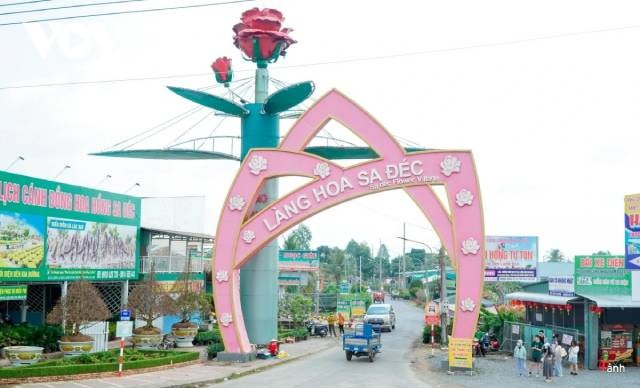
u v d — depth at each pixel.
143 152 34.50
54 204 32.62
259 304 34.16
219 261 30.58
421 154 28.52
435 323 40.91
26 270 30.52
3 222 29.28
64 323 31.08
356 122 29.28
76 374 24.14
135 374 25.67
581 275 30.88
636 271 26.53
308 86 30.19
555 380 25.91
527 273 38.91
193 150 34.22
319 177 29.56
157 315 33.91
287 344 40.88
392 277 169.75
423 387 23.42
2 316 34.91
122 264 38.25
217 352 30.44
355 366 29.95
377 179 28.84
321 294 75.62
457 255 27.77
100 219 36.28
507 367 30.11
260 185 30.36
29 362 26.34
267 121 34.28
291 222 29.83
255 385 23.34
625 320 30.36
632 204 24.41
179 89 31.23
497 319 38.09
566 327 32.56
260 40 34.03
